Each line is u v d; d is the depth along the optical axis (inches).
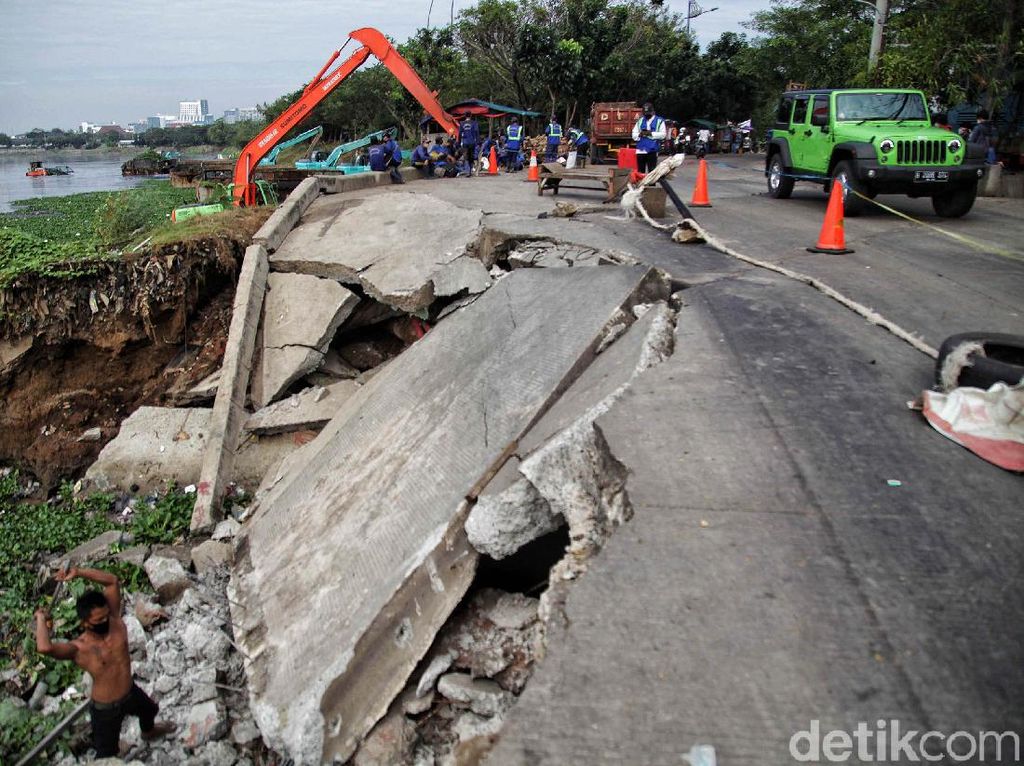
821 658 131.4
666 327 265.3
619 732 122.8
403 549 219.5
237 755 219.5
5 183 2539.4
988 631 135.3
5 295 451.5
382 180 760.3
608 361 254.4
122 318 471.8
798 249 410.6
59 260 467.8
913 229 480.7
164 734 229.5
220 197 802.8
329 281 465.4
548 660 136.3
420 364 357.4
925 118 549.0
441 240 465.1
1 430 460.1
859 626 137.3
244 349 434.9
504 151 1062.4
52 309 460.8
